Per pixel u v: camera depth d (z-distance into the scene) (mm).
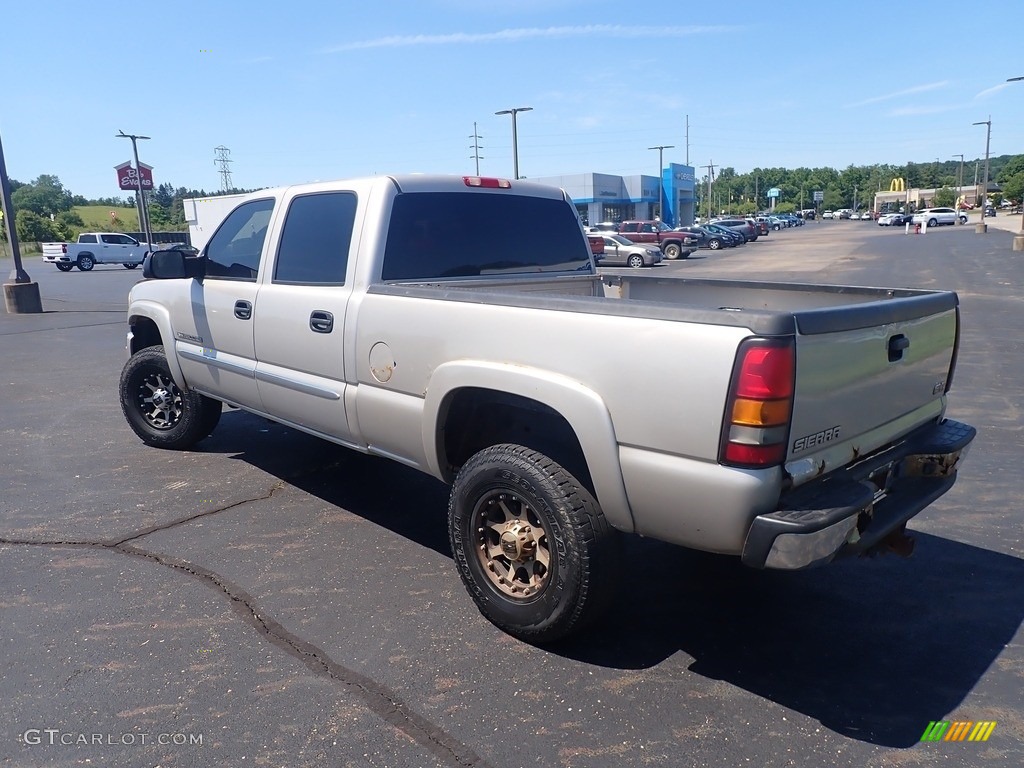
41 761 2623
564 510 3076
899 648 3357
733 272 27500
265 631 3441
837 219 130125
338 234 4254
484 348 3357
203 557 4191
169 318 5598
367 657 3244
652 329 2814
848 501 2770
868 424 3100
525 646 3342
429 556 4230
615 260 32969
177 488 5266
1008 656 3295
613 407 2930
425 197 4316
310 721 2832
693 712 2908
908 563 4164
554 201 5082
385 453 4078
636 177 74938
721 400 2646
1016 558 4211
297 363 4441
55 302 20266
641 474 2879
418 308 3650
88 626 3482
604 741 2738
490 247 4613
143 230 53281
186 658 3230
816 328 2695
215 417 5973
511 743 2725
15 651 3283
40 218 69625
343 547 4332
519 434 3621
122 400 6188
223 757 2648
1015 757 2670
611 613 3648
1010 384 8352
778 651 3334
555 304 3121
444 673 3131
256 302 4695
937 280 20859
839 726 2834
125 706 2918
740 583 3961
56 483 5383
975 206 112125
